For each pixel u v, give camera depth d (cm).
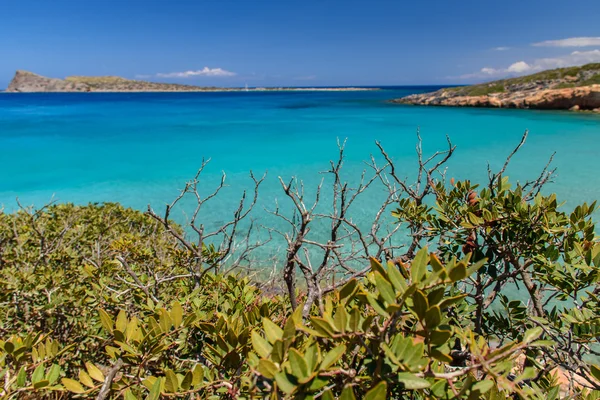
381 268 134
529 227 255
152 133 4000
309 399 116
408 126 4597
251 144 3275
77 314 321
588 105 5728
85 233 628
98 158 2633
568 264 233
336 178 285
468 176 2166
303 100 12594
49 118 5688
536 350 246
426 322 119
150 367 219
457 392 131
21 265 456
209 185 1933
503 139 3484
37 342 216
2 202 1664
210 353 203
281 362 123
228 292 329
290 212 1435
